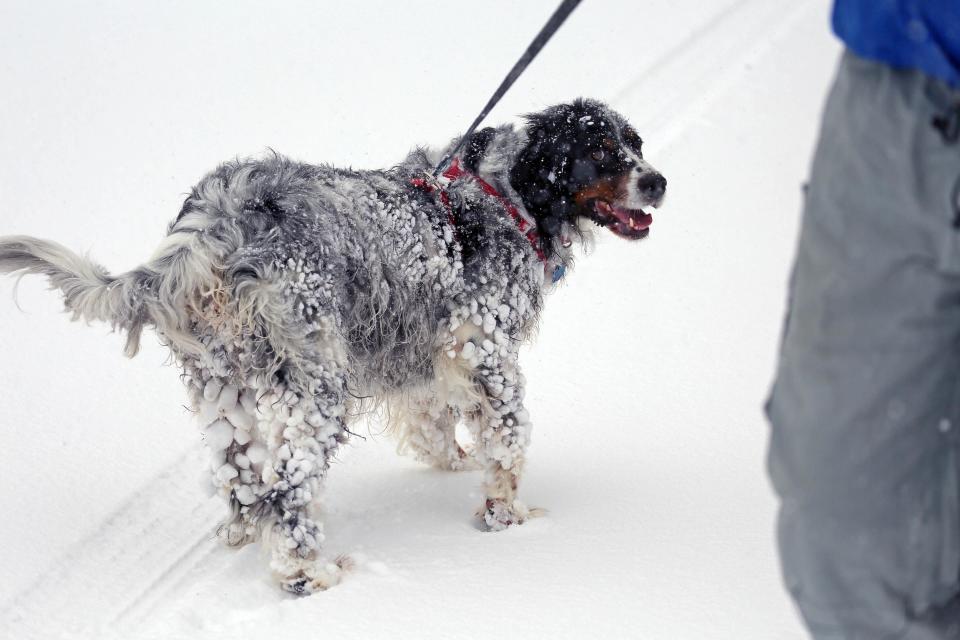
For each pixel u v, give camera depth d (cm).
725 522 386
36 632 338
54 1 1107
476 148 431
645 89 901
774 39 976
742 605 322
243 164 385
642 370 544
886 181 189
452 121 862
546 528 393
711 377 534
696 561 355
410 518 416
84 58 980
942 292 188
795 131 820
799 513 199
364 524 412
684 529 382
